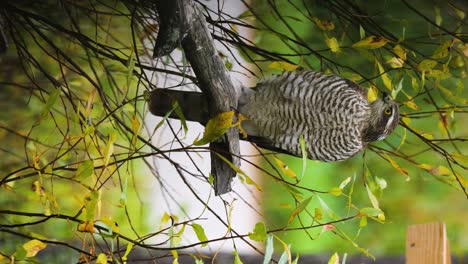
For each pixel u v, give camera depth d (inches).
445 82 412.2
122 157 477.4
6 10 348.2
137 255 359.6
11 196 445.1
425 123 519.5
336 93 280.2
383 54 384.5
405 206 593.3
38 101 426.6
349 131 282.7
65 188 446.0
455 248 470.9
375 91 302.4
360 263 383.6
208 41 256.2
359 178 601.3
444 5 493.7
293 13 570.9
